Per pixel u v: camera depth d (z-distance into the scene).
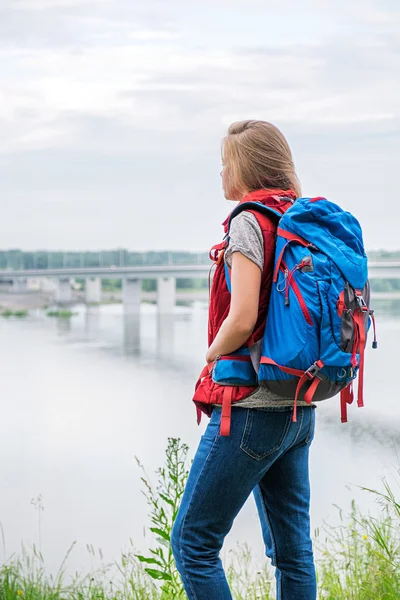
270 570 3.88
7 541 8.57
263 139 2.16
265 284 2.01
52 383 29.14
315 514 7.91
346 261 1.94
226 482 2.01
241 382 1.99
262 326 2.00
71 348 41.31
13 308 79.62
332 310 1.89
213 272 2.16
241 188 2.19
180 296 92.75
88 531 9.40
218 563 2.07
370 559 3.20
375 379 26.20
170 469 2.87
